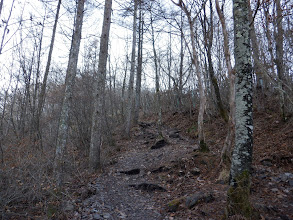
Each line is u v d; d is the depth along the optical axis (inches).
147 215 182.4
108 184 265.6
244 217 139.9
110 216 180.7
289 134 291.6
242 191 144.9
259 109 435.8
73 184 255.6
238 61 155.7
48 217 173.6
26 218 175.9
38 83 372.2
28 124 369.7
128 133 557.0
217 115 522.3
